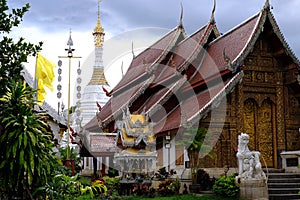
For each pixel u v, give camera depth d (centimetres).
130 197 1991
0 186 1195
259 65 2461
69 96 2362
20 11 1307
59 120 2692
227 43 2619
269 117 2486
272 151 2459
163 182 2120
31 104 1290
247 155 1953
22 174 1191
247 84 2417
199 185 2112
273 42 2467
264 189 1928
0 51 1282
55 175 1361
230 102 2362
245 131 2408
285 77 2502
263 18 2394
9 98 1239
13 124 1173
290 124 2478
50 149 1285
